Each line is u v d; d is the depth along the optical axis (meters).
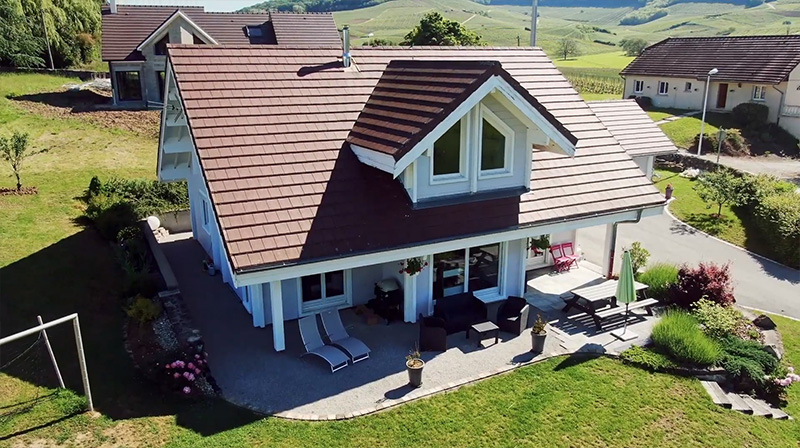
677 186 34.22
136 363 13.28
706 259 23.70
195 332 14.66
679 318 15.56
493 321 16.33
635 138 31.20
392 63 17.48
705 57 53.62
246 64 16.91
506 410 12.25
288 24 47.19
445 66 15.12
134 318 14.79
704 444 11.73
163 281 17.73
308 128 15.77
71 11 56.41
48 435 10.59
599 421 12.09
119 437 10.75
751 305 19.77
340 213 14.08
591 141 19.44
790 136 45.91
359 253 13.55
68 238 19.27
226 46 17.14
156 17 44.91
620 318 16.72
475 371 13.71
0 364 12.62
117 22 43.16
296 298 16.12
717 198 28.08
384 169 14.21
